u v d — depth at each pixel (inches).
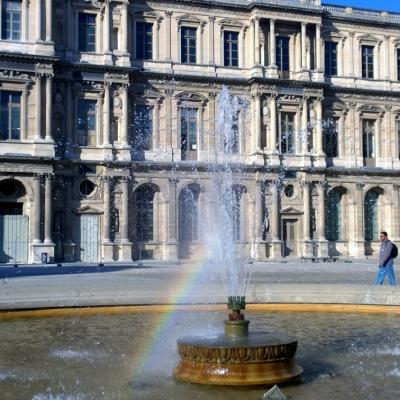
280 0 2817.4
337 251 2947.8
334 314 1034.1
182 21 2746.1
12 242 2426.2
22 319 967.0
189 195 2709.2
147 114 2687.0
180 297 1037.2
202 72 2758.4
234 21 2812.5
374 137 3051.2
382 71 3070.9
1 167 2367.1
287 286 1070.4
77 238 2529.5
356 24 3024.1
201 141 2746.1
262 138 2787.9
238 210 2755.9
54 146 2454.5
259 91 2770.7
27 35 2456.9
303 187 2832.2
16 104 2434.8
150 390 592.1
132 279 1483.8
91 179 2549.2
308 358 726.5
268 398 558.6
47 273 1790.1
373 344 805.2
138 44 2689.5
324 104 2945.4
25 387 606.5
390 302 1035.9
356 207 2950.3
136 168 2605.8
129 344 797.2
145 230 2645.2
